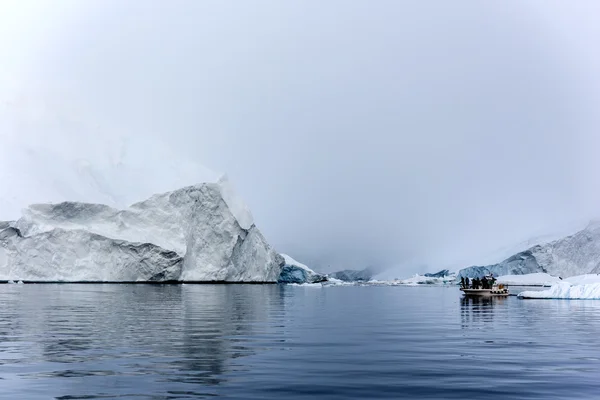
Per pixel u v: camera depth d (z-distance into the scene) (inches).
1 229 3501.5
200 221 4094.5
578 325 1243.2
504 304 2084.2
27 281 3533.5
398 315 1535.4
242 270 4318.4
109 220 3804.1
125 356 776.9
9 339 935.0
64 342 904.9
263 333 1053.2
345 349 860.0
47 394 569.3
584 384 629.0
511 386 620.1
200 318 1339.8
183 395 571.2
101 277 3668.8
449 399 567.2
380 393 589.3
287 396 574.2
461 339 990.4
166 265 3811.5
